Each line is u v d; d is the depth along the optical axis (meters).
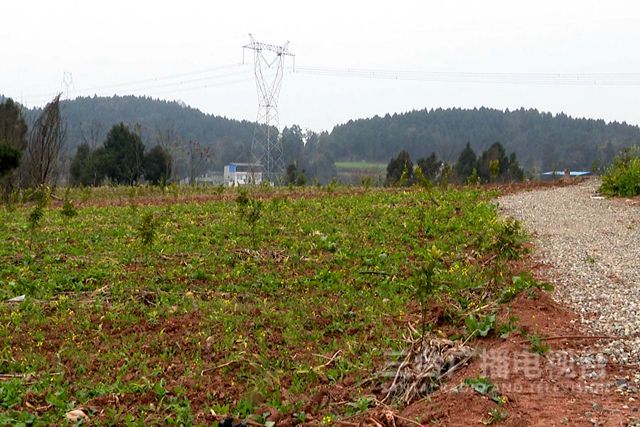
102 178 34.88
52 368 6.04
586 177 22.09
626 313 6.74
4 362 6.11
